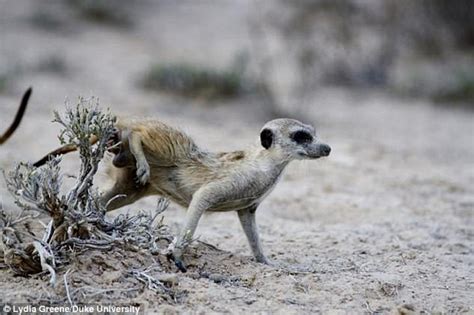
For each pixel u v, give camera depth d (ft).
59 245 34.63
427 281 39.34
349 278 38.27
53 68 107.04
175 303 32.99
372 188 64.34
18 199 39.09
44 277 33.60
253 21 144.36
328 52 123.65
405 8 134.10
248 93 102.99
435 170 73.15
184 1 175.22
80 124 35.06
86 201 35.86
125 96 97.45
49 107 84.94
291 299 34.83
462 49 140.56
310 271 39.34
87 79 104.88
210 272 37.27
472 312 35.09
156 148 37.50
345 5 127.75
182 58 119.96
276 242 45.93
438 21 138.72
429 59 135.54
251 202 38.83
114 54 123.44
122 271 34.24
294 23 129.18
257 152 39.09
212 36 146.30
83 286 32.76
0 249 35.70
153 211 50.85
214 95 101.65
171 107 95.45
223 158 38.45
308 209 57.16
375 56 123.95
